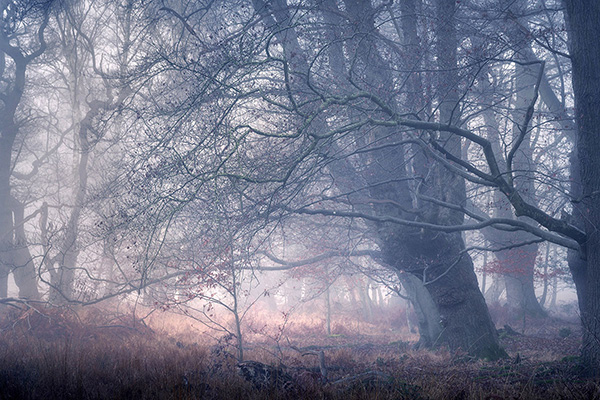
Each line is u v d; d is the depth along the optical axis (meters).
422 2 14.38
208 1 15.12
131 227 9.22
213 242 10.57
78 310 16.39
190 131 10.37
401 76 12.70
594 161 10.05
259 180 8.52
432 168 13.45
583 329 9.65
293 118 10.98
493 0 13.20
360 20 12.23
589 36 10.23
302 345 18.81
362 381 6.89
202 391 5.70
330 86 12.24
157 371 6.62
